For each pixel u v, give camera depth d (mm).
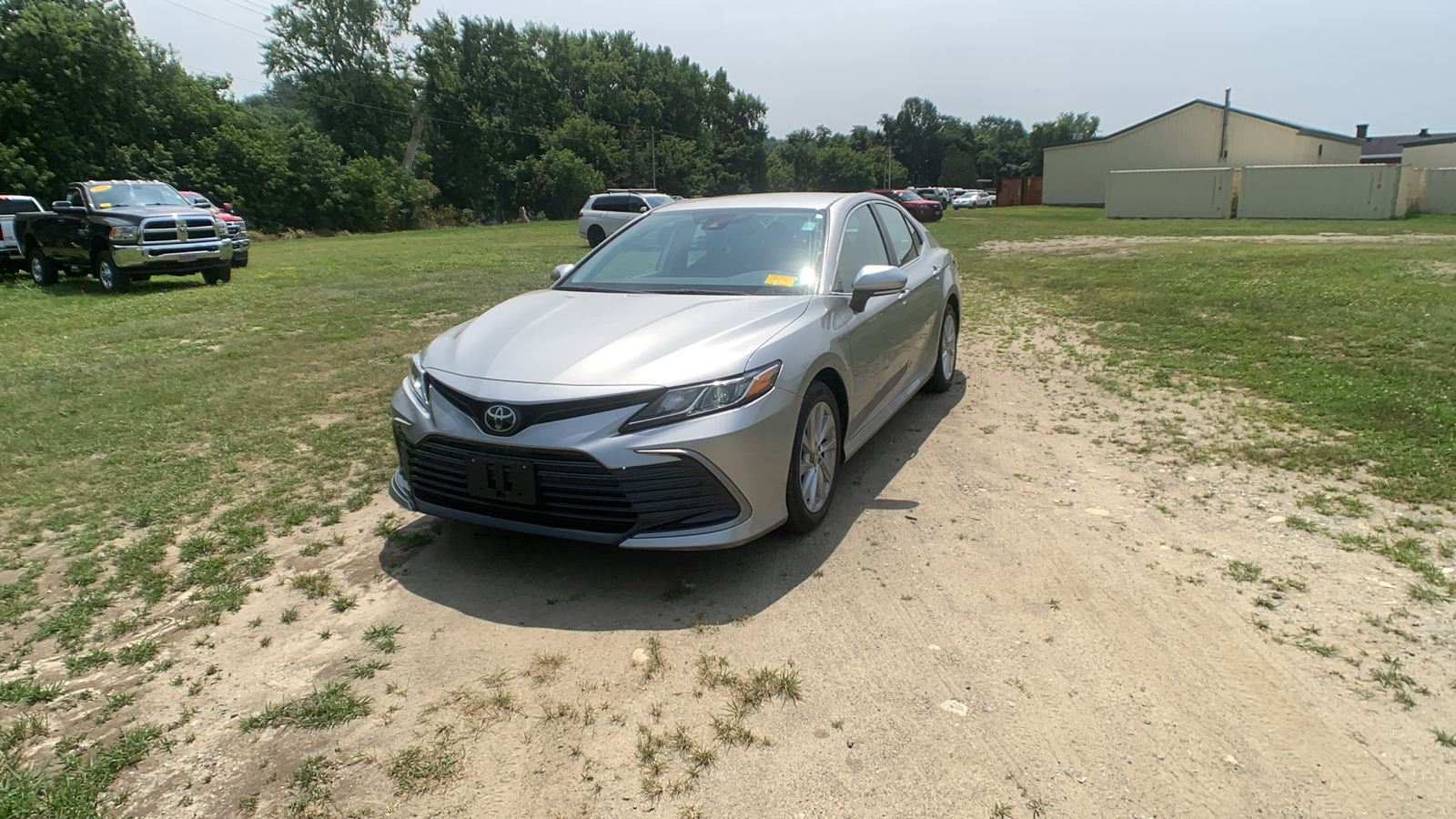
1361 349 6723
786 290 3959
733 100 93625
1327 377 5875
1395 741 2270
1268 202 35281
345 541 3697
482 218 67688
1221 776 2158
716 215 4668
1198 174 36469
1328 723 2346
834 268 4121
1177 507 3840
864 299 3959
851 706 2480
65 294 13570
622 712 2480
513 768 2258
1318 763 2199
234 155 45344
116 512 4039
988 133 137125
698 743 2336
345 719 2475
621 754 2299
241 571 3400
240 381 6641
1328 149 45406
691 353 3176
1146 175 37500
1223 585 3111
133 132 44094
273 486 4355
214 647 2875
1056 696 2500
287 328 9273
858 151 122312
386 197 51750
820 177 109562
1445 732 2297
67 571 3447
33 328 9719
